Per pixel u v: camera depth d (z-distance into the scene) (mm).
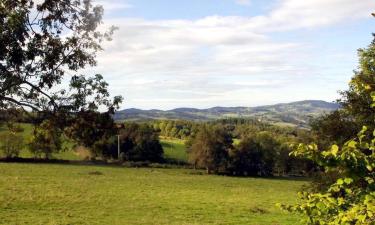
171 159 127562
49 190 57375
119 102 12453
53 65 11711
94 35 12180
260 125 184500
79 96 12039
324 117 25156
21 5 10836
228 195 68000
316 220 6504
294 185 94812
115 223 38938
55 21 11750
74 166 101250
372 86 7012
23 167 91188
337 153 5941
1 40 10477
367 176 5922
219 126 122625
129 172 98188
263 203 58750
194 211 48625
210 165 115688
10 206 43906
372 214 5387
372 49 17844
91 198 53312
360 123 21344
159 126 174125
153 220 41625
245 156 117938
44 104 12008
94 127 12414
